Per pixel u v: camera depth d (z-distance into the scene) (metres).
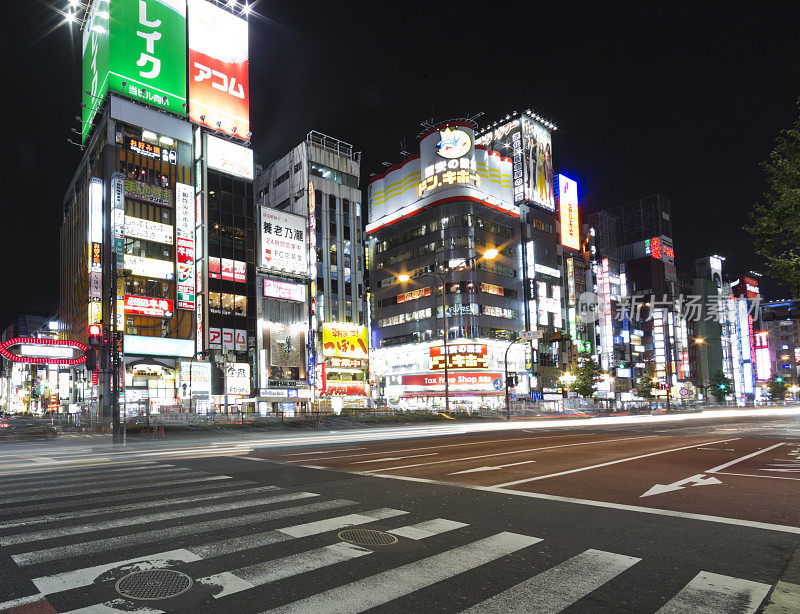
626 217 121.94
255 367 54.28
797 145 11.98
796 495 8.83
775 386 120.38
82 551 5.62
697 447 17.62
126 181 48.03
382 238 79.19
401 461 13.72
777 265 12.35
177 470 12.29
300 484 10.00
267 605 4.18
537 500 8.40
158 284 49.00
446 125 72.00
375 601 4.26
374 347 77.00
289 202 70.75
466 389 63.72
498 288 70.25
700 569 5.06
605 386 86.19
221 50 58.53
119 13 51.47
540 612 4.05
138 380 46.69
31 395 101.31
